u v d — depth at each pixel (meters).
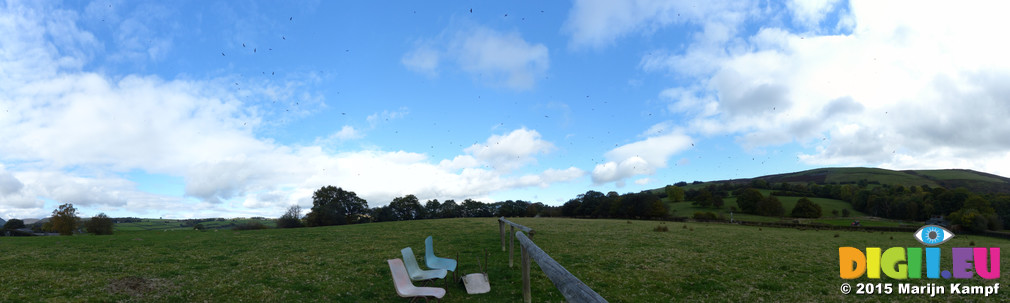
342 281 12.52
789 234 32.25
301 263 15.61
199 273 13.60
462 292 11.09
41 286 11.21
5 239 23.30
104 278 12.39
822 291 12.30
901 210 74.12
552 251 19.28
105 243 21.52
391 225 34.75
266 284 12.08
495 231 27.98
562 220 44.00
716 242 24.22
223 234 27.34
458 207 110.69
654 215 74.69
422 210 99.31
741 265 16.22
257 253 18.23
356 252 18.45
